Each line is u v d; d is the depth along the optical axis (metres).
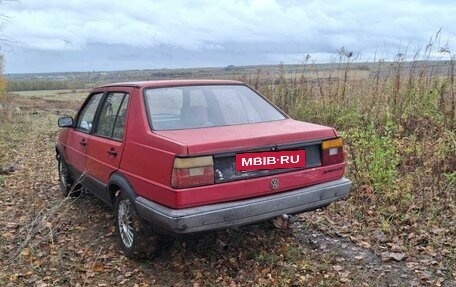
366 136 7.45
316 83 10.25
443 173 5.88
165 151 3.58
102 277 4.07
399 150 6.99
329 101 9.67
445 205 5.16
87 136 5.34
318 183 4.08
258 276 3.91
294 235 4.77
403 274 3.81
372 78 9.75
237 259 4.23
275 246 4.48
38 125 18.78
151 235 4.09
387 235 4.62
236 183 3.60
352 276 3.82
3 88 25.02
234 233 4.73
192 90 4.63
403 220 4.86
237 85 5.01
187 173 3.43
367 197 5.53
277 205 3.75
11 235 5.13
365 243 4.46
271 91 10.44
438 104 8.45
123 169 4.23
